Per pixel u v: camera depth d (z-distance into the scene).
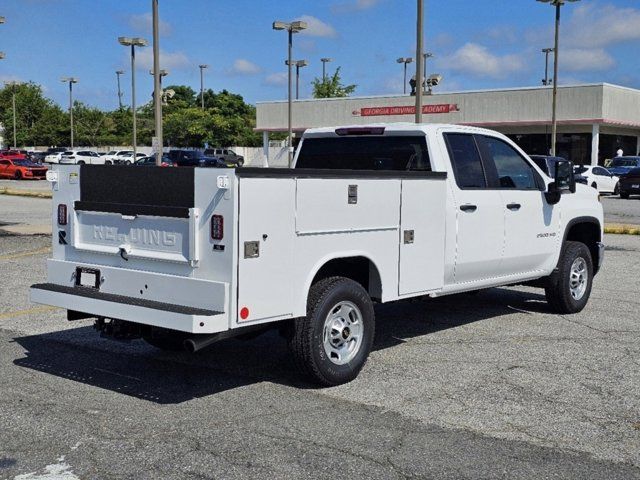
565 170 8.92
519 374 6.90
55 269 6.67
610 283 11.87
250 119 108.00
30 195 32.84
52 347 7.71
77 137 98.88
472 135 8.13
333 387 6.46
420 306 10.01
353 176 6.38
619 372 7.00
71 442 5.20
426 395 6.27
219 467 4.81
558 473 4.79
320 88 80.62
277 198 5.79
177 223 5.86
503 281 8.59
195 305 5.71
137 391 6.33
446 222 7.51
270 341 8.04
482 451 5.12
